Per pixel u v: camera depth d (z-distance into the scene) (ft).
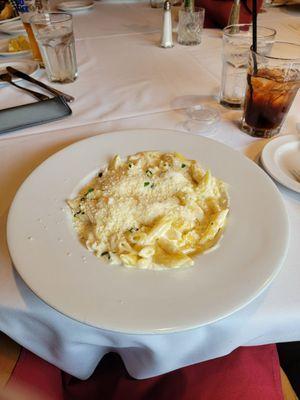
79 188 1.20
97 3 3.71
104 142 1.41
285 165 1.34
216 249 0.96
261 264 0.91
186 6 2.47
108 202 1.08
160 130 1.47
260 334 0.94
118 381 1.41
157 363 1.04
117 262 0.94
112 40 2.71
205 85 2.06
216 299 0.83
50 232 1.02
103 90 2.01
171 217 1.05
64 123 1.69
